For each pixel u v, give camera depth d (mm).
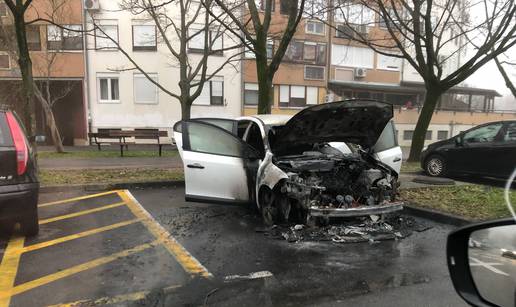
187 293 4070
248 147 6500
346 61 29906
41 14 23156
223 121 7371
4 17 20641
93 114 24750
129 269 4664
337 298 4004
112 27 24391
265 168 6289
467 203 7492
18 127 5449
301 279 4445
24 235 5812
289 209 6094
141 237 5840
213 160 6668
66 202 8008
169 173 10883
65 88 24266
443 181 9625
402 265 4859
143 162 14023
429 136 31828
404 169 12734
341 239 5695
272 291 4148
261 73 11203
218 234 5992
